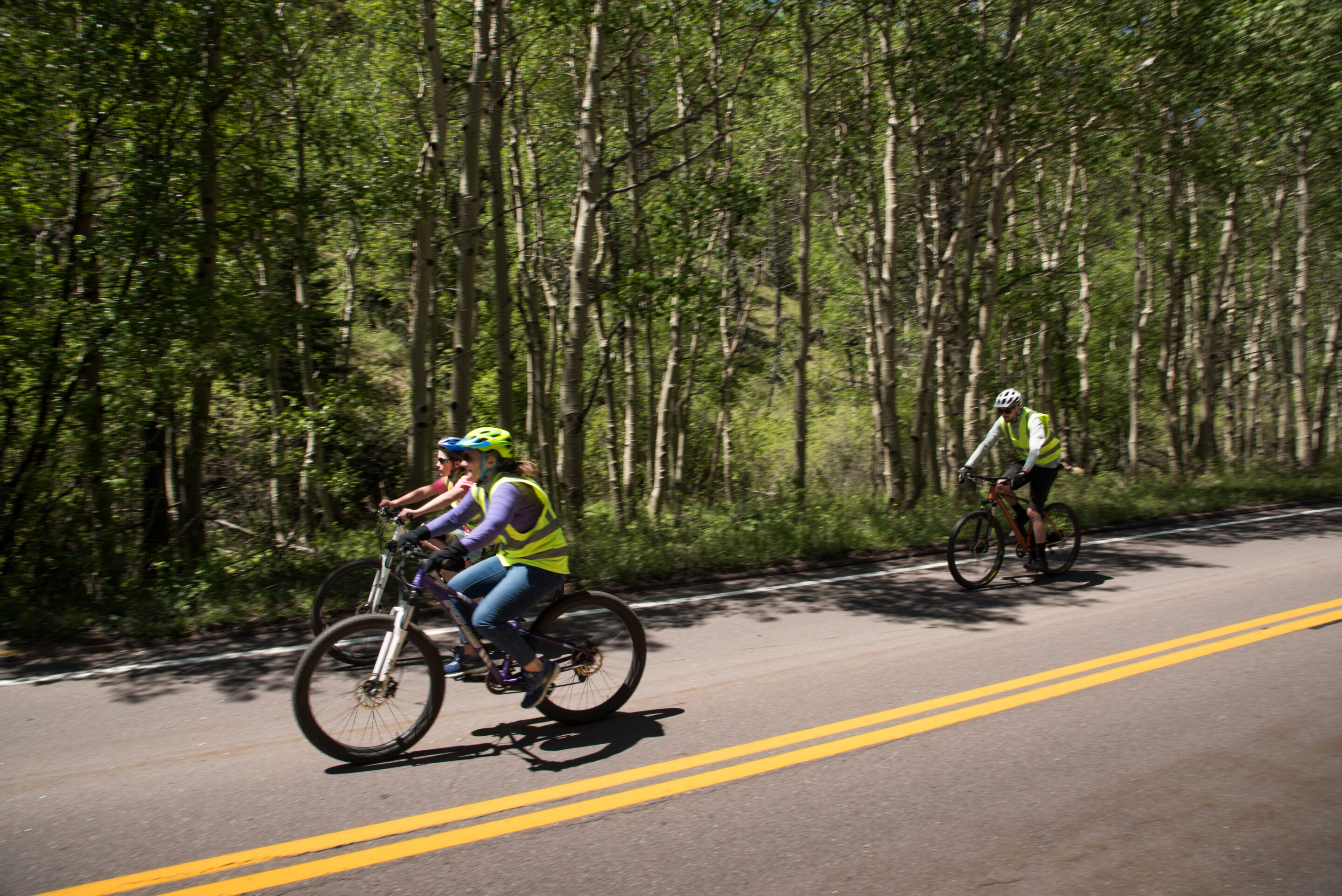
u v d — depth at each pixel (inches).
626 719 189.6
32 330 325.7
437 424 845.2
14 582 329.7
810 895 123.1
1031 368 987.3
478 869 130.0
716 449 950.4
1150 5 494.0
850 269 819.4
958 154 602.5
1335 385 1069.1
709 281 446.6
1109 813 147.1
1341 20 597.0
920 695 203.9
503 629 173.6
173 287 348.2
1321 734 179.0
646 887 125.1
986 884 125.9
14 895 122.8
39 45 333.7
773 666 226.8
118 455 350.3
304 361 611.8
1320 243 907.4
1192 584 319.0
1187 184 784.3
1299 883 126.3
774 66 550.3
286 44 461.1
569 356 417.4
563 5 406.0
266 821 143.9
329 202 415.2
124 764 166.6
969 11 525.3
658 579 334.0
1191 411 918.4
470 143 380.8
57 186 350.3
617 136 642.2
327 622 258.5
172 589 297.6
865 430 991.6
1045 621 270.7
